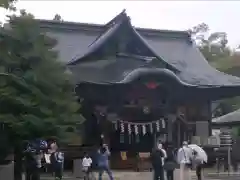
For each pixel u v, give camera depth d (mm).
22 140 17906
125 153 29094
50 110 17781
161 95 28844
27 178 19141
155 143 29219
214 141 29875
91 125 28312
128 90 27969
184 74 31875
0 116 16641
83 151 27672
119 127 28844
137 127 28812
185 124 30875
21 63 18344
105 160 20422
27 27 18781
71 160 27500
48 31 32188
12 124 16797
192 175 24766
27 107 17219
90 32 33656
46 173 24844
